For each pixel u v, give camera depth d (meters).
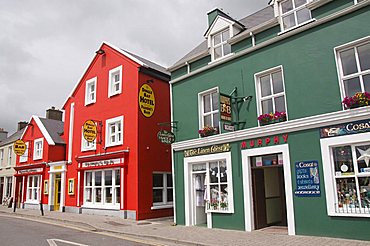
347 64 9.13
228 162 11.43
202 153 12.41
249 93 11.29
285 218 12.49
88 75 19.64
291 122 9.75
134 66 16.55
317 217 8.91
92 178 17.86
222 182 11.76
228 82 12.06
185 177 12.97
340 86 8.99
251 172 10.94
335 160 8.91
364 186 8.30
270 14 12.88
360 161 8.45
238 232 10.38
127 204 15.34
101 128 17.75
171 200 16.83
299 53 10.04
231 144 11.44
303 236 9.03
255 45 11.39
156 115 16.73
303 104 9.71
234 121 11.45
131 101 16.28
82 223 13.62
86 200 17.98
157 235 10.25
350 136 8.52
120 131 16.89
